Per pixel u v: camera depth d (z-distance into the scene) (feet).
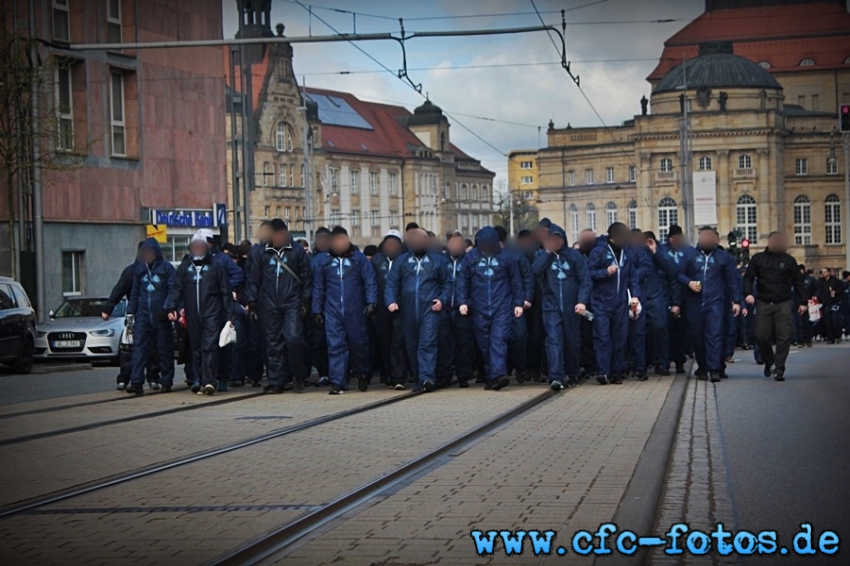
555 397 53.57
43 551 24.64
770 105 398.83
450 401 52.11
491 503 28.45
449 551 23.73
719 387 58.49
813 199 409.49
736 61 403.34
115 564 23.39
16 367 82.84
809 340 113.09
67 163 118.21
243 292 59.21
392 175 407.23
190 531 26.14
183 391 59.67
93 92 131.85
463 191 463.01
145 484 32.24
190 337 57.06
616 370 60.23
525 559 23.16
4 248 121.29
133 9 138.41
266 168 328.49
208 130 154.92
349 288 56.75
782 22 421.59
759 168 398.62
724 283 61.41
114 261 135.33
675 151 403.54
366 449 37.63
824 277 125.90
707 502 28.94
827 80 415.03
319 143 359.25
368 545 24.39
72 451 38.55
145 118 141.69
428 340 56.75
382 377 62.49
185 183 149.89
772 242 61.98
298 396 56.08
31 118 100.12
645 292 65.05
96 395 57.82
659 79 431.43
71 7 129.90
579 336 59.41
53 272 125.18
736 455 36.14
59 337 90.17
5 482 32.99
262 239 57.67
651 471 32.53
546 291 56.59
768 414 46.55
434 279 57.06
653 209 407.03
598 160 453.58
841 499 29.17
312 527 26.32
